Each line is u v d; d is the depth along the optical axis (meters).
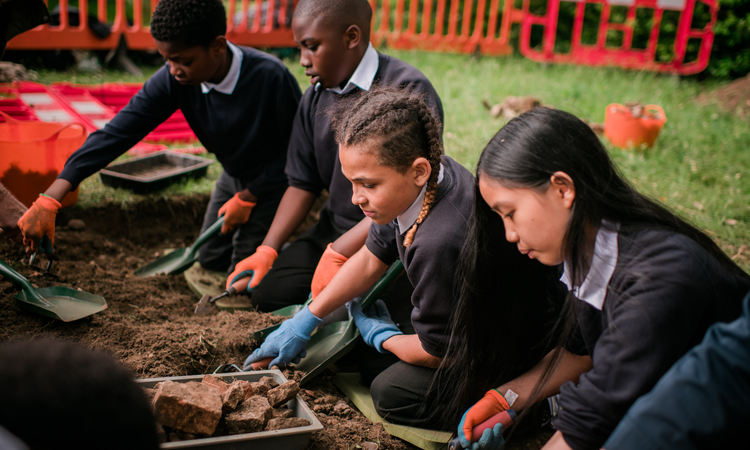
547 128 1.29
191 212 3.49
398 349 1.88
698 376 0.99
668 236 1.27
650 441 1.00
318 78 2.23
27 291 2.10
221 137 2.71
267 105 2.67
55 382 0.77
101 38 5.88
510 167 1.28
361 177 1.56
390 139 1.51
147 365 1.89
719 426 0.97
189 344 2.04
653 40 7.32
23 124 3.08
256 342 2.14
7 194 2.30
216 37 2.36
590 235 1.31
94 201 3.22
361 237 2.13
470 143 4.14
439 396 1.82
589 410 1.27
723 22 7.71
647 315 1.21
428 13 7.82
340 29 2.13
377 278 1.96
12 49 5.55
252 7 7.39
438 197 1.68
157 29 2.25
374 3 7.94
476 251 1.56
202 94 2.64
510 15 7.75
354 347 2.27
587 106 5.58
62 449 0.77
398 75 2.29
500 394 1.68
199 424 1.48
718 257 1.33
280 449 1.54
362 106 1.61
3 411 0.74
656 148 4.49
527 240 1.33
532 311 1.72
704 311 1.25
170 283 2.70
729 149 4.65
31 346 0.83
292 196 2.54
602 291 1.32
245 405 1.58
